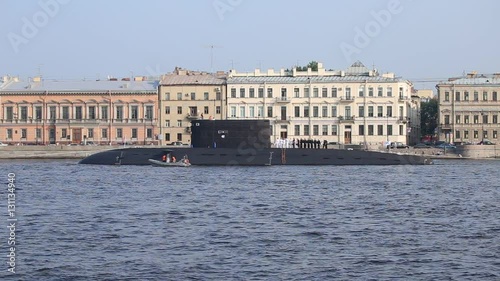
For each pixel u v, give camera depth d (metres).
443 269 83.00
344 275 80.62
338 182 179.75
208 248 93.06
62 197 145.50
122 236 100.94
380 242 97.12
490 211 126.69
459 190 163.25
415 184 177.00
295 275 80.62
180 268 83.38
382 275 80.69
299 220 115.25
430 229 107.12
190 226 109.06
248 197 145.62
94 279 79.50
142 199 142.12
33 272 81.94
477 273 81.50
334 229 106.81
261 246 94.31
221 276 80.25
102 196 147.12
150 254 89.88
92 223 111.62
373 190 160.88
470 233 103.81
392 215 121.25
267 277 79.94
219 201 138.88
